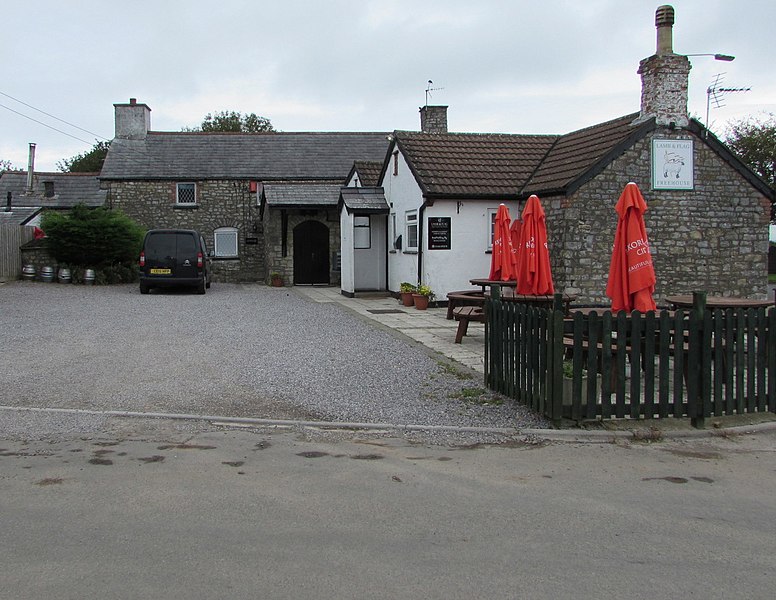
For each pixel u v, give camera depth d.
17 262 22.77
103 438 6.59
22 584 3.72
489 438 6.84
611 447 6.61
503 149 19.41
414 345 11.73
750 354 7.45
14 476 5.48
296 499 5.07
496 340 8.43
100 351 10.73
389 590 3.71
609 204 15.80
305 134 32.56
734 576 3.94
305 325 13.97
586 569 4.00
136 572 3.88
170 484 5.35
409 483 5.47
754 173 16.47
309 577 3.85
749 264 16.69
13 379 8.81
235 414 7.47
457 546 4.28
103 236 22.80
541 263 11.78
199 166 29.83
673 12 15.91
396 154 19.98
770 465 6.11
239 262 29.56
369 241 21.67
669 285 16.23
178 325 13.62
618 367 7.11
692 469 5.96
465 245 17.72
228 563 4.00
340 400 8.07
